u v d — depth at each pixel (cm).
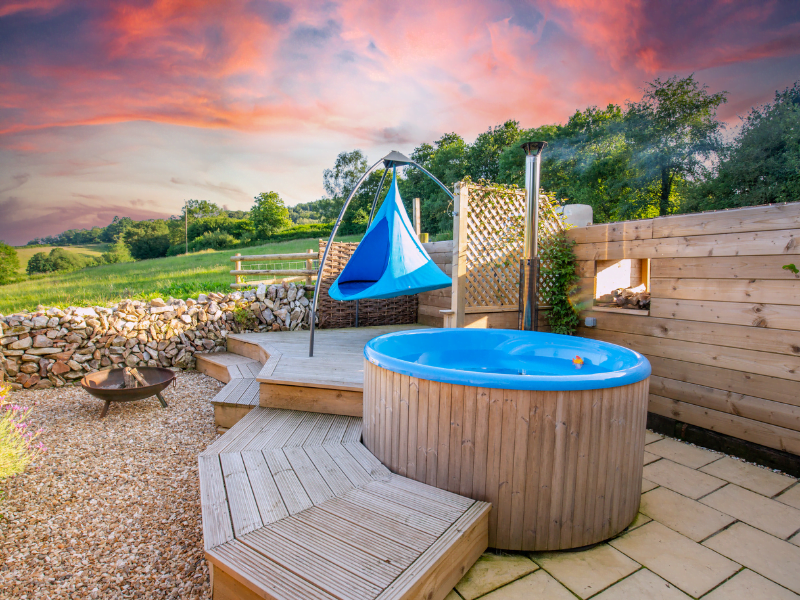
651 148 2598
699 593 169
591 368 308
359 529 170
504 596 165
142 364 521
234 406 351
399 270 473
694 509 236
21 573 193
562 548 195
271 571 144
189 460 314
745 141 2114
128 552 210
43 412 401
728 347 319
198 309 561
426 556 153
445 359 351
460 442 200
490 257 440
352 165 4959
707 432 331
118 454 321
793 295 282
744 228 307
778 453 289
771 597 168
